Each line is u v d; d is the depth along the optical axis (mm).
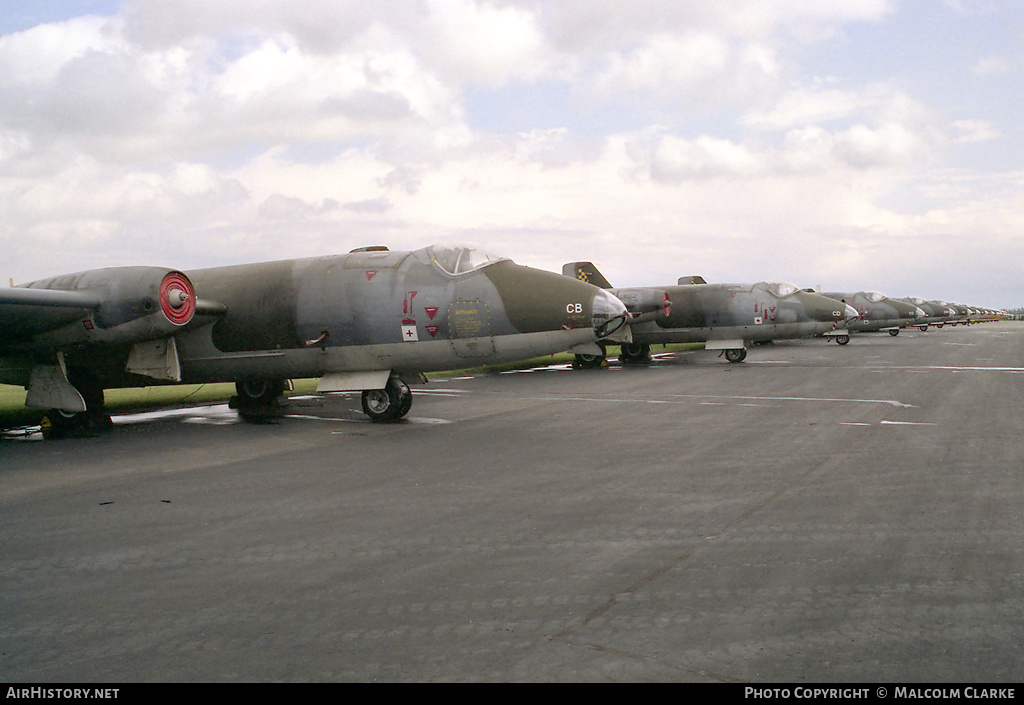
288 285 13914
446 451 10234
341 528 6379
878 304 50688
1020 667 3604
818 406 14383
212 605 4641
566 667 3668
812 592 4594
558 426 12492
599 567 5164
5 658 3945
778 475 8102
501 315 12750
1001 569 4961
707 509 6699
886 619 4172
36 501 7746
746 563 5172
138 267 13195
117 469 9562
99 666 3824
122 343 13188
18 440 12812
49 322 12672
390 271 13484
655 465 8859
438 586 4867
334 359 13602
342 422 13852
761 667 3631
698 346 46000
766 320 28812
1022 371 21969
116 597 4824
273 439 11844
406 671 3666
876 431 11070
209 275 15062
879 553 5336
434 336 12945
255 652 3939
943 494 7090
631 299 28016
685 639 3961
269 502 7445
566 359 33656
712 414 13555
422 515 6754
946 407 13781
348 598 4691
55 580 5180
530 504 7059
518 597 4629
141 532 6410
